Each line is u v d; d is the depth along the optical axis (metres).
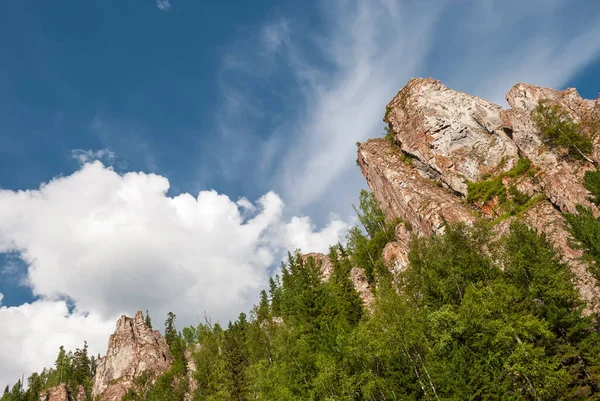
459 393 38.09
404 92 120.88
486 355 41.41
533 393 38.72
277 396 52.91
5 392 130.62
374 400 44.94
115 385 129.00
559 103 89.56
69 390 138.62
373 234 111.38
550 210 69.94
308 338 61.72
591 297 52.44
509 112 95.12
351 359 48.16
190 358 123.25
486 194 82.56
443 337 42.16
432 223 83.44
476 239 62.72
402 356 44.88
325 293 71.56
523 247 49.94
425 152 101.38
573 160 78.31
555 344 42.66
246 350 77.81
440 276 57.19
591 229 50.09
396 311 48.28
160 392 104.00
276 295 115.06
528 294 47.03
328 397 45.44
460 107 105.12
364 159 121.88
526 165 82.81
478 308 44.34
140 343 146.50
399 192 99.69
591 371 40.84
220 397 69.62
